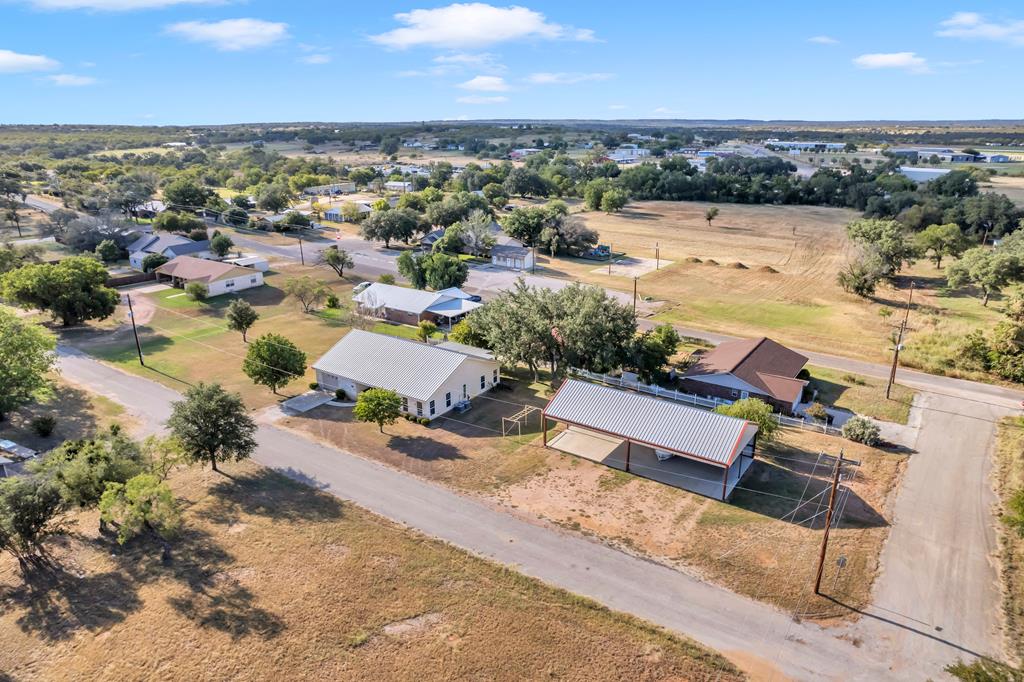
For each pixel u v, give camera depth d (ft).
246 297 271.69
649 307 257.55
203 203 474.90
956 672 80.28
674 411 132.05
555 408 139.64
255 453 138.00
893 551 104.53
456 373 161.79
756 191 591.37
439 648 83.92
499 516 114.83
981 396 170.09
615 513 115.85
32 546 105.50
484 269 330.54
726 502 119.24
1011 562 101.50
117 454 111.75
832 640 85.87
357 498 120.57
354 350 174.40
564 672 80.23
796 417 157.79
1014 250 283.18
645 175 636.48
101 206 427.74
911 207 435.53
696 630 87.66
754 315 246.88
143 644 84.53
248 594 93.61
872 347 208.95
